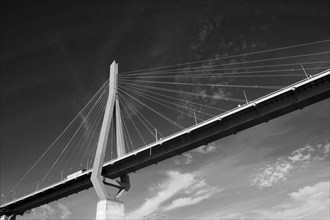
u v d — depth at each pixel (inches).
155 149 2087.8
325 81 1622.8
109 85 2723.9
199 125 1909.4
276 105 1752.0
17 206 2883.9
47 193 2620.6
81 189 2476.6
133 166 2186.3
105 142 2310.5
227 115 1828.2
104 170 2269.9
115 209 2049.7
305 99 1679.4
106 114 2491.4
